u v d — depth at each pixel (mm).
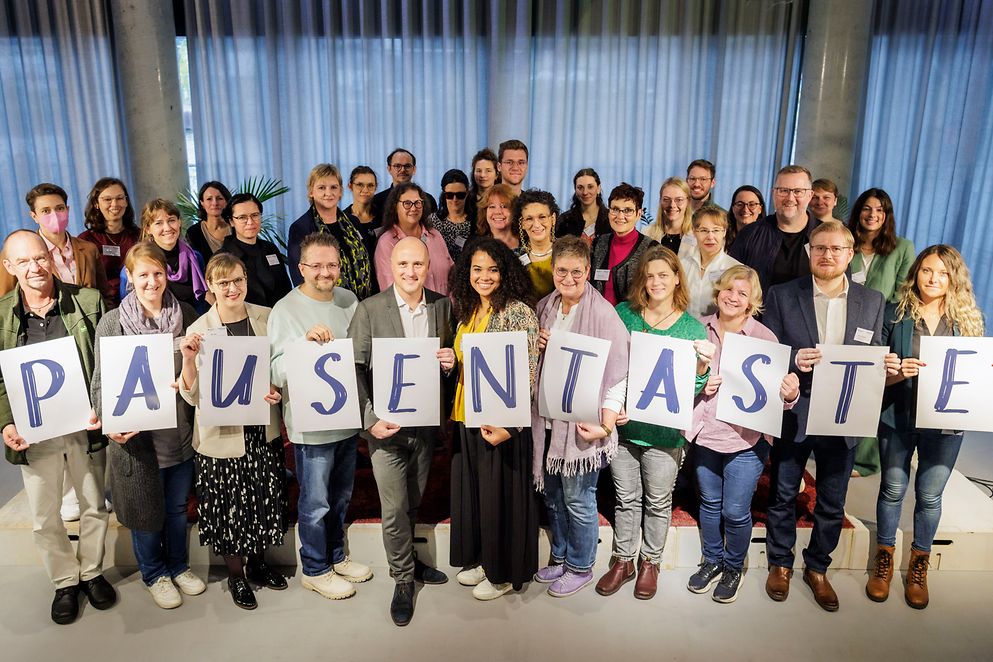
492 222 3402
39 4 5039
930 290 2598
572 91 5352
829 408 2596
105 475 3107
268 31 5188
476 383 2492
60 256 3104
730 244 3805
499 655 2600
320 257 2543
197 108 5383
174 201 5328
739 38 5199
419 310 2602
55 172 5387
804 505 3264
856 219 3418
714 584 2961
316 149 5473
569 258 2520
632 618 2793
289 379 2514
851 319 2648
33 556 3131
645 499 2912
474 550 2785
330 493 2879
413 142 5406
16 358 2453
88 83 5191
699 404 2740
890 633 2725
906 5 5012
